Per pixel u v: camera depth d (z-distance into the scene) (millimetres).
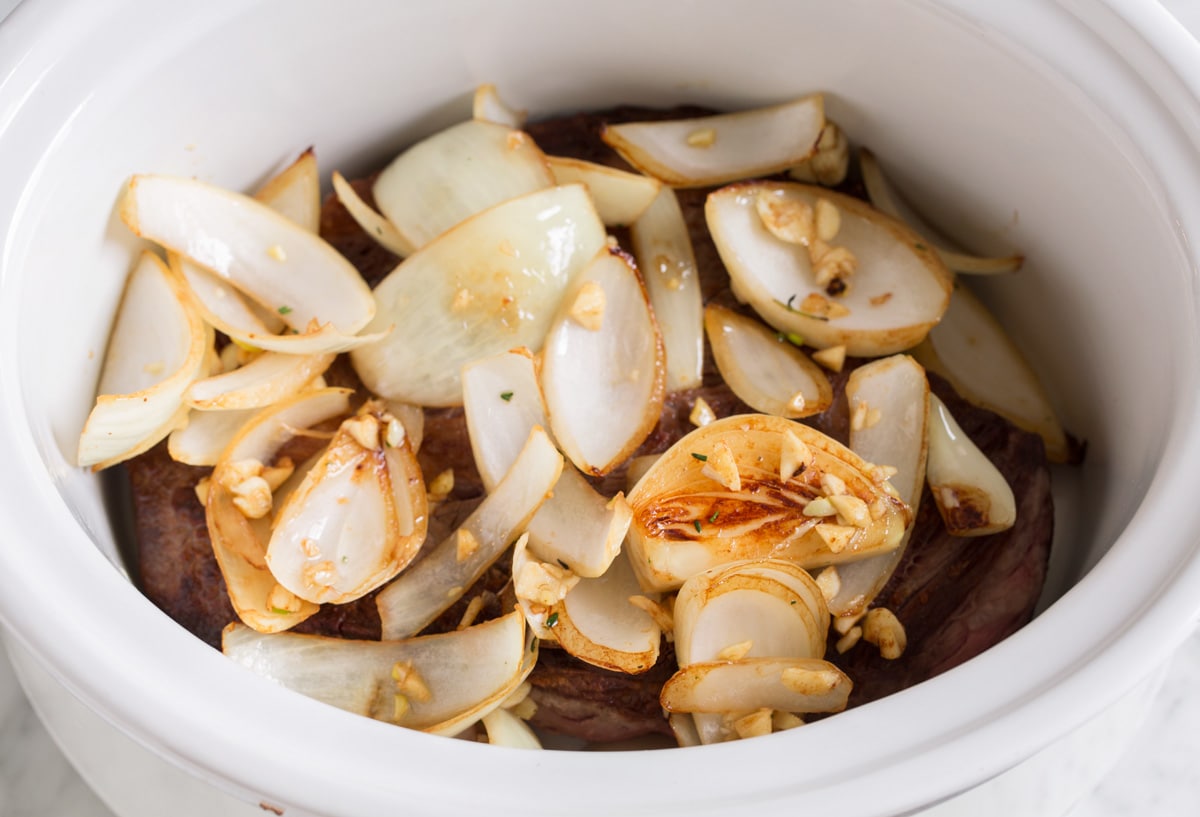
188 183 585
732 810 479
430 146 618
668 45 620
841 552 563
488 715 560
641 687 565
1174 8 680
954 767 482
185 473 585
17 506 510
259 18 575
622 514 555
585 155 633
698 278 613
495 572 573
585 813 481
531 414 571
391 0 588
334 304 596
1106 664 491
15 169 546
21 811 603
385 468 573
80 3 560
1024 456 600
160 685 491
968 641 575
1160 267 561
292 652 552
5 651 617
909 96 610
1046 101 577
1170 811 619
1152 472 557
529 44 619
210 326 590
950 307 631
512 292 585
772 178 633
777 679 545
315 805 482
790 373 596
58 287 560
